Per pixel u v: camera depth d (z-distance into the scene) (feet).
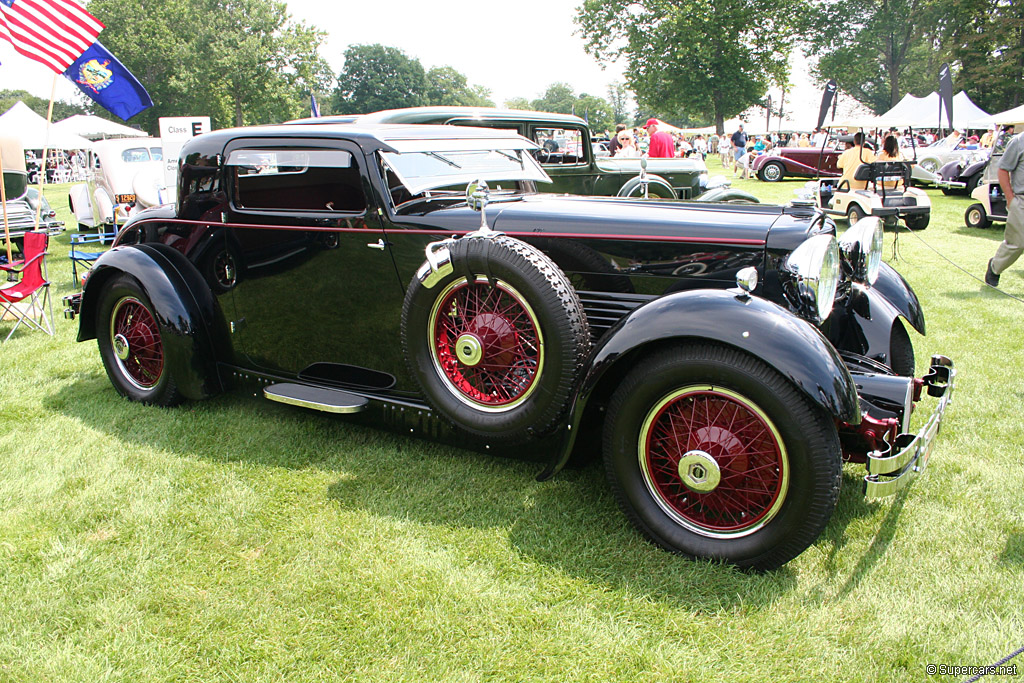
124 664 6.68
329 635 7.04
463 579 7.85
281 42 174.70
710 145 141.69
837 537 8.53
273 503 9.61
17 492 9.98
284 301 11.38
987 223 35.58
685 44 123.95
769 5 122.42
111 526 9.12
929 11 154.92
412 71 285.02
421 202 10.24
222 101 172.86
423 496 9.70
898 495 9.51
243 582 7.91
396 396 10.68
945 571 7.84
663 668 6.50
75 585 7.87
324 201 12.96
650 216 9.43
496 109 21.45
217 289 12.14
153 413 12.76
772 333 7.20
